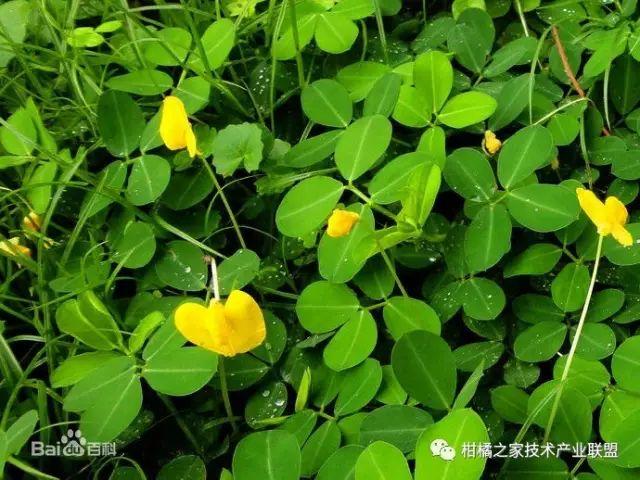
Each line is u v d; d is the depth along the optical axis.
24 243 0.25
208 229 0.24
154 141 0.24
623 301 0.21
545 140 0.21
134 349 0.20
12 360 0.21
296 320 0.22
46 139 0.26
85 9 0.30
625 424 0.17
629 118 0.25
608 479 0.17
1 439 0.18
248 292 0.23
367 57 0.27
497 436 0.20
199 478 0.19
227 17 0.29
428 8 0.30
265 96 0.27
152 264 0.23
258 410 0.21
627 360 0.19
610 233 0.20
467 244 0.21
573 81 0.25
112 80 0.26
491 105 0.23
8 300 0.24
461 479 0.16
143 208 0.24
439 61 0.24
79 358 0.20
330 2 0.27
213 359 0.19
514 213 0.21
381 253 0.22
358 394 0.19
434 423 0.17
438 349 0.18
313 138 0.24
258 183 0.24
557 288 0.21
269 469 0.17
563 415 0.18
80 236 0.25
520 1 0.28
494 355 0.21
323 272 0.21
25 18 0.28
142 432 0.21
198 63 0.26
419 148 0.23
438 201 0.24
